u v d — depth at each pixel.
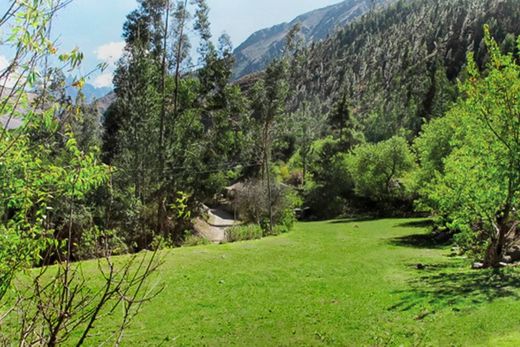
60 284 3.75
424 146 33.78
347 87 141.12
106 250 4.53
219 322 13.19
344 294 15.96
